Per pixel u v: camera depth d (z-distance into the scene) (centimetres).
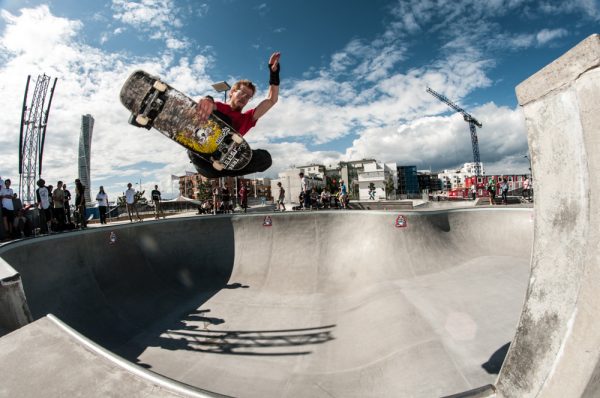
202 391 108
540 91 130
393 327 445
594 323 97
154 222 836
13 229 889
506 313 418
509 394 121
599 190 103
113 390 115
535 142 135
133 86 258
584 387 95
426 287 576
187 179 7256
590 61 105
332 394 361
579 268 108
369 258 757
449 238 779
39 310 500
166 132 266
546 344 112
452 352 343
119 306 634
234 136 258
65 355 139
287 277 791
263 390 394
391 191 7719
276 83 267
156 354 496
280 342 516
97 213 1950
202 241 887
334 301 662
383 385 338
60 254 601
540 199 132
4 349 146
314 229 867
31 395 116
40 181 930
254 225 905
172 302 702
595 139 104
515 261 677
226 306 675
